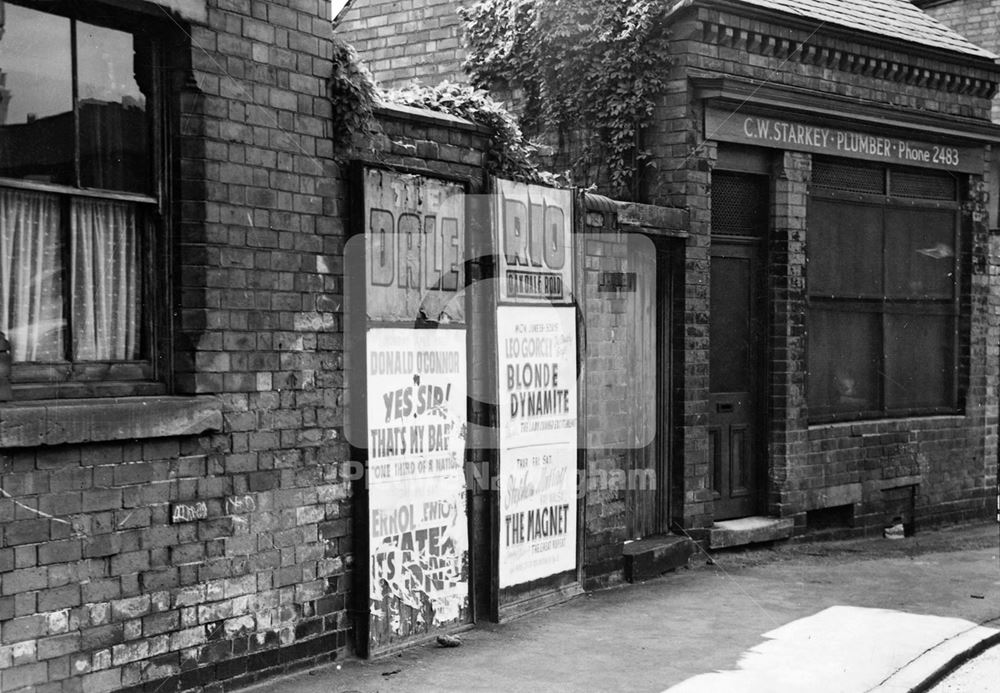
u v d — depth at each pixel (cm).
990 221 1372
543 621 823
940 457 1302
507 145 835
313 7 675
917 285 1288
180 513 597
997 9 1473
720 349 1097
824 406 1185
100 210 584
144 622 579
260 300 643
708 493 1052
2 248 540
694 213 1031
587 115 1060
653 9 1026
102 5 569
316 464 680
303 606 674
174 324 611
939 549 1164
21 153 546
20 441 513
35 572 528
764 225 1126
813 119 1123
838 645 777
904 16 1288
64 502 540
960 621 852
